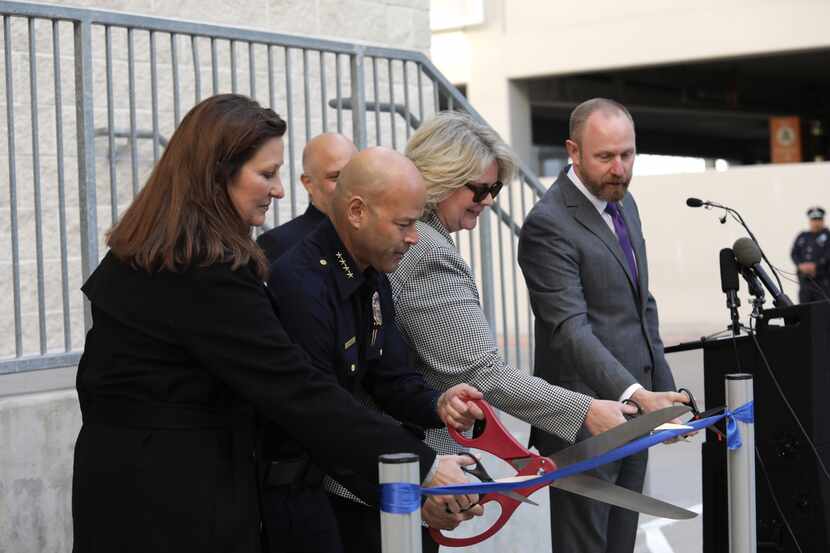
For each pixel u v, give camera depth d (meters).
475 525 4.96
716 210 16.55
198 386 2.38
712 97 21.55
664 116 23.64
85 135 3.99
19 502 3.70
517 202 12.59
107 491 2.34
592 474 3.80
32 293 5.39
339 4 6.72
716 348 3.82
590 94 19.88
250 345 2.35
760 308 3.77
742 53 16.70
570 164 3.92
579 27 17.52
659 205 16.83
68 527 3.82
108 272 2.41
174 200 2.38
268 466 2.61
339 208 2.69
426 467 2.48
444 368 3.05
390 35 6.99
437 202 3.13
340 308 2.69
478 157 3.12
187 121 2.45
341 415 2.40
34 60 3.95
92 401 2.41
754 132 27.62
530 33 17.77
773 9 16.50
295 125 6.39
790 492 3.71
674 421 3.12
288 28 6.48
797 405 3.69
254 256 2.41
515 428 7.06
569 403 3.07
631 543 4.02
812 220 14.15
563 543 3.92
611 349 3.81
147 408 2.35
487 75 18.02
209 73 6.14
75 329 5.54
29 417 3.72
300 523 2.61
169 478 2.33
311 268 2.67
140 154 5.82
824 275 14.06
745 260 3.76
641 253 3.94
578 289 3.77
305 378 2.39
